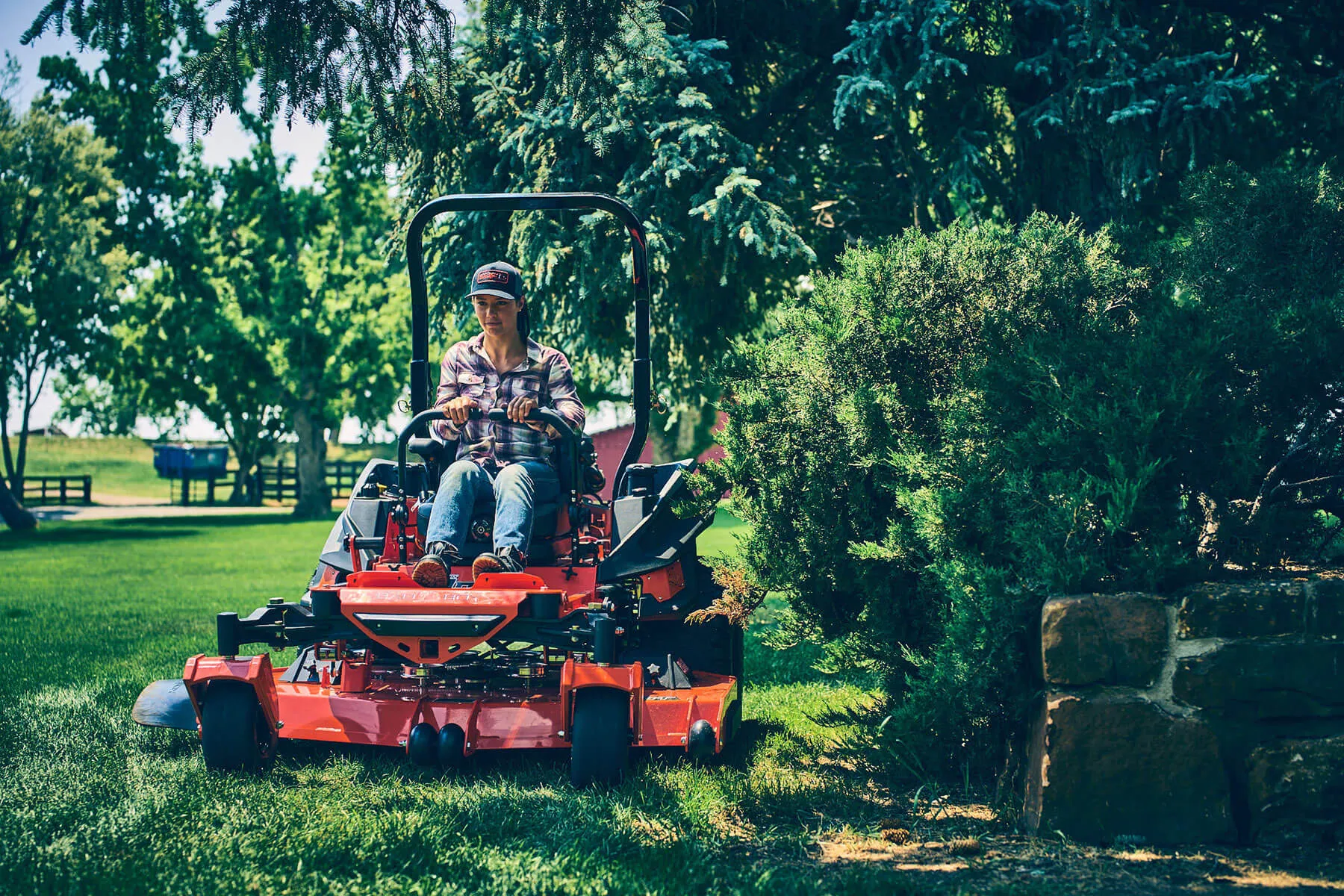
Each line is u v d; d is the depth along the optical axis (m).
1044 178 9.03
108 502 55.50
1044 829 3.97
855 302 5.23
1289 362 4.27
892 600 4.92
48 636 9.48
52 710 6.13
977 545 4.54
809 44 9.56
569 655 4.99
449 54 6.43
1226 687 3.93
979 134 8.95
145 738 5.47
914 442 4.92
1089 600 4.00
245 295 39.34
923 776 4.70
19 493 42.88
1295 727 3.94
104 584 14.95
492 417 5.41
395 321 38.88
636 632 5.83
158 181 39.16
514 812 4.22
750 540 5.07
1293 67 9.69
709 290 9.61
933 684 4.36
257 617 4.95
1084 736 3.95
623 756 4.60
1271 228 4.89
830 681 7.31
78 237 32.47
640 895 3.44
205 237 40.19
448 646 4.67
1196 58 8.05
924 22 8.16
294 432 49.12
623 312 9.48
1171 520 4.37
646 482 5.61
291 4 5.97
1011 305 5.03
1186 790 3.91
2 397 41.19
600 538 5.68
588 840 3.92
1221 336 4.34
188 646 8.87
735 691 5.58
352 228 40.03
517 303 5.70
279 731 4.98
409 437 5.38
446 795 4.50
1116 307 5.09
